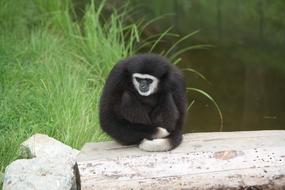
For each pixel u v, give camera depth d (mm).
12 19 25406
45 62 21438
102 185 11734
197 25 37031
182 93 13617
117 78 13250
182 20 37906
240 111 23125
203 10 42156
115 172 12062
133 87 13375
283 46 33281
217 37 34500
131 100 13289
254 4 43531
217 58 29906
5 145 15461
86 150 13188
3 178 13031
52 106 17719
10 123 16750
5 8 25422
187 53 30047
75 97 18234
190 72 27359
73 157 12953
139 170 12109
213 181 11805
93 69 22859
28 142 15070
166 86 13375
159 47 29891
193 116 22297
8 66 20188
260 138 13477
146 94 13195
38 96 18406
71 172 12297
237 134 13836
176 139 13055
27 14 26266
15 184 11867
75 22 27344
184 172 12016
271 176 11930
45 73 20078
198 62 28969
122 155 12773
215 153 12633
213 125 21531
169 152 12852
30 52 22328
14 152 15211
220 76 27172
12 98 17875
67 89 18766
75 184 12406
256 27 37875
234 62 29500
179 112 13398
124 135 13195
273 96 25547
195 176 11898
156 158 12547
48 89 18766
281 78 27844
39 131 16625
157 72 13180
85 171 12125
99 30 24531
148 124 13258
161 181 11781
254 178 11906
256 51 31953
